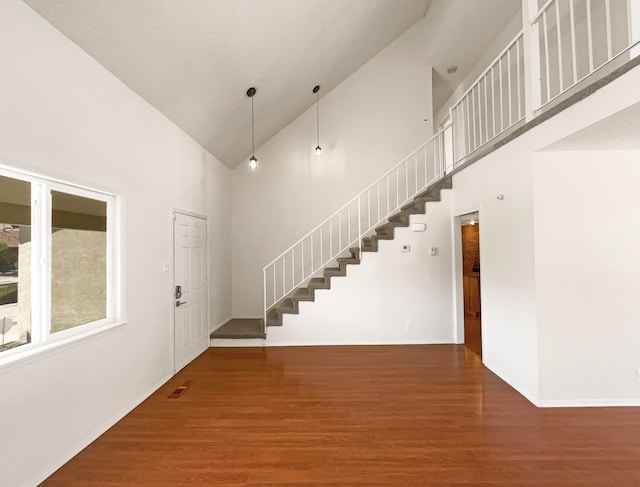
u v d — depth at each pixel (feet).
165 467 6.11
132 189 8.67
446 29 14.65
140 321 8.95
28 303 5.98
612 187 8.07
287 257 17.69
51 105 6.07
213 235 14.89
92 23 6.54
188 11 7.82
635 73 5.29
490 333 10.71
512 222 9.20
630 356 8.05
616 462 6.08
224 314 16.40
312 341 13.96
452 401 8.61
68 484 5.68
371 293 13.94
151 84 8.95
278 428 7.43
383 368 11.13
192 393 9.36
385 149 17.81
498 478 5.72
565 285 8.13
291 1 9.98
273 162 17.76
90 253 7.46
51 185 6.33
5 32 5.21
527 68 8.59
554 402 8.16
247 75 11.62
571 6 6.86
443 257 13.91
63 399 6.27
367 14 13.78
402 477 5.78
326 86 16.99
